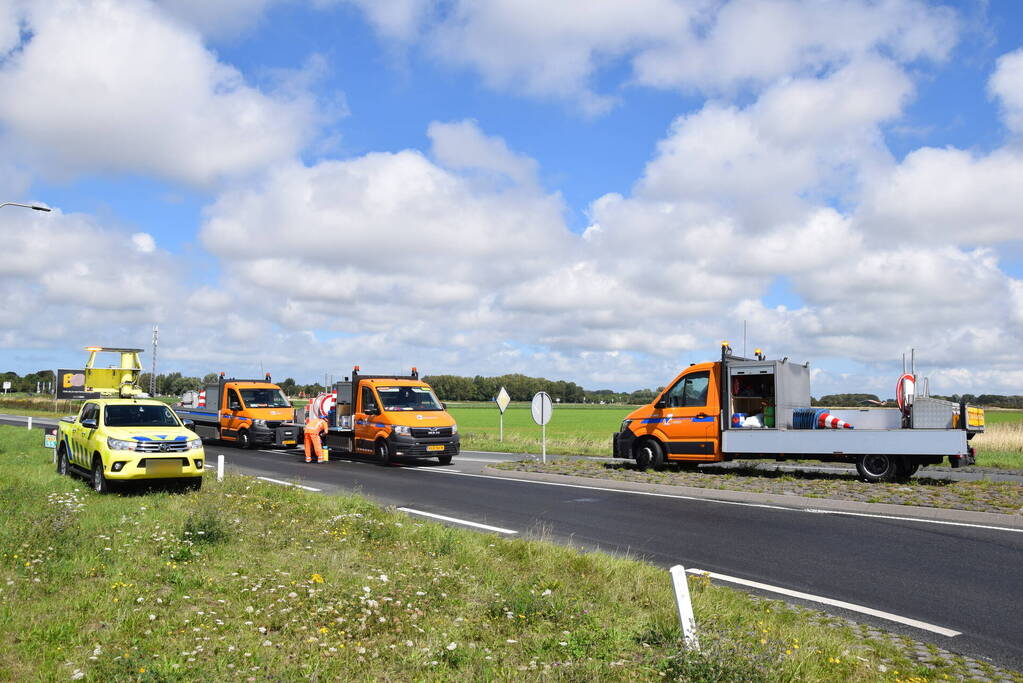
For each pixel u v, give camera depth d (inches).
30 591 243.1
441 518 452.4
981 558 335.6
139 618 215.8
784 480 596.7
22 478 555.8
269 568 281.6
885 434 583.5
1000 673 199.0
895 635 231.3
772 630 220.4
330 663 186.4
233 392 1053.2
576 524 432.5
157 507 430.6
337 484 627.5
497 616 230.2
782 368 649.0
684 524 430.9
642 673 183.3
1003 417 1695.4
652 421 695.7
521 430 2058.3
